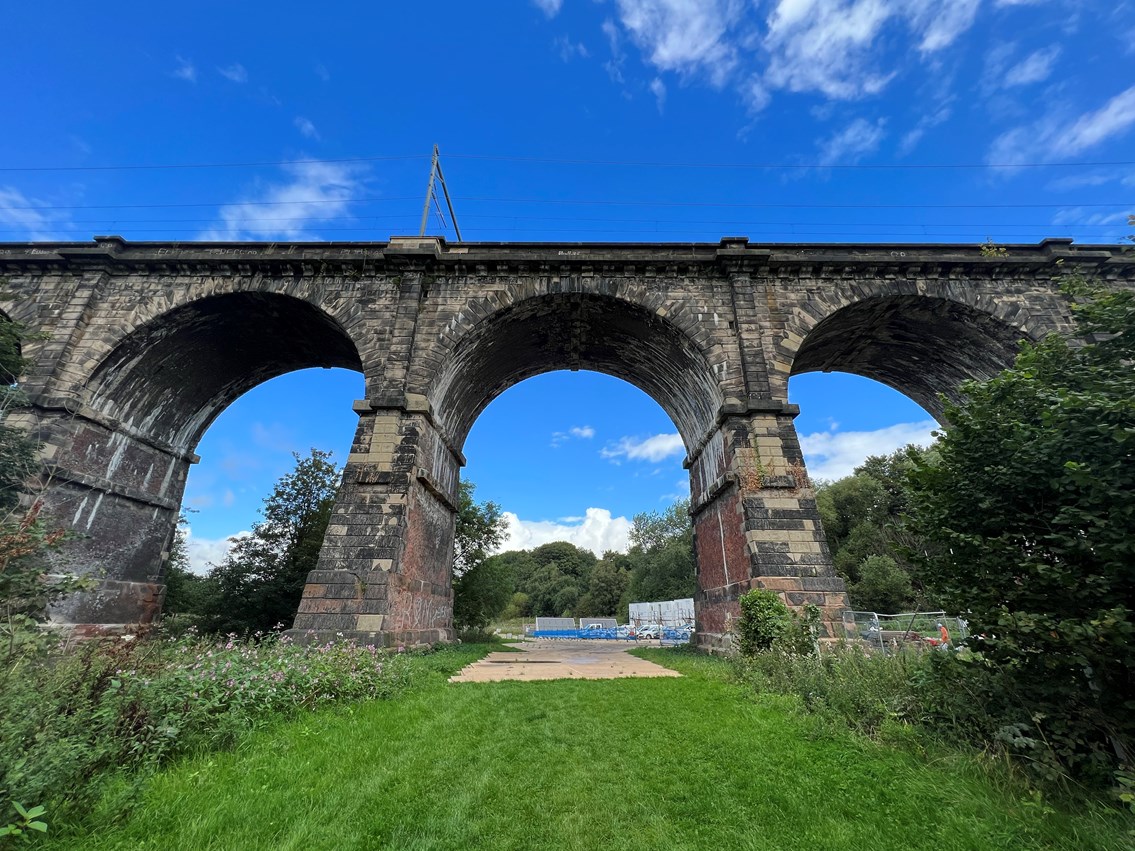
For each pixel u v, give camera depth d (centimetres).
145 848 371
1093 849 375
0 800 346
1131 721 454
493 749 614
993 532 555
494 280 1856
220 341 2044
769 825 428
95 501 1756
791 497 1542
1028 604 511
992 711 560
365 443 1620
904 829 415
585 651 2211
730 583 1658
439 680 1071
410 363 1730
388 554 1471
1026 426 535
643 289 1828
